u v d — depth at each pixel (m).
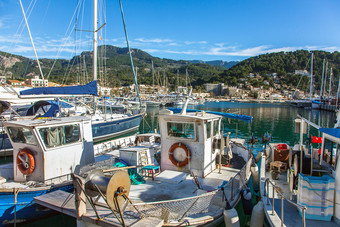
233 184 7.05
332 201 5.46
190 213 5.91
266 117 47.31
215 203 6.38
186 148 8.19
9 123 7.51
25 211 7.00
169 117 8.23
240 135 27.38
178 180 7.68
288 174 7.48
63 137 7.93
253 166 9.59
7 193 6.75
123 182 4.80
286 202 6.36
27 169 7.50
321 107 68.38
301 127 8.47
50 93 11.50
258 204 6.15
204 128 7.97
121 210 4.85
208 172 8.55
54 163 7.65
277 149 9.02
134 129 24.67
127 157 8.56
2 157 14.79
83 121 8.55
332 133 5.80
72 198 6.23
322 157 6.87
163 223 5.16
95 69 17.38
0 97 10.73
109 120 20.61
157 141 12.80
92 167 7.87
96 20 17.34
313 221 5.49
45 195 6.41
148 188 7.34
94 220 5.12
